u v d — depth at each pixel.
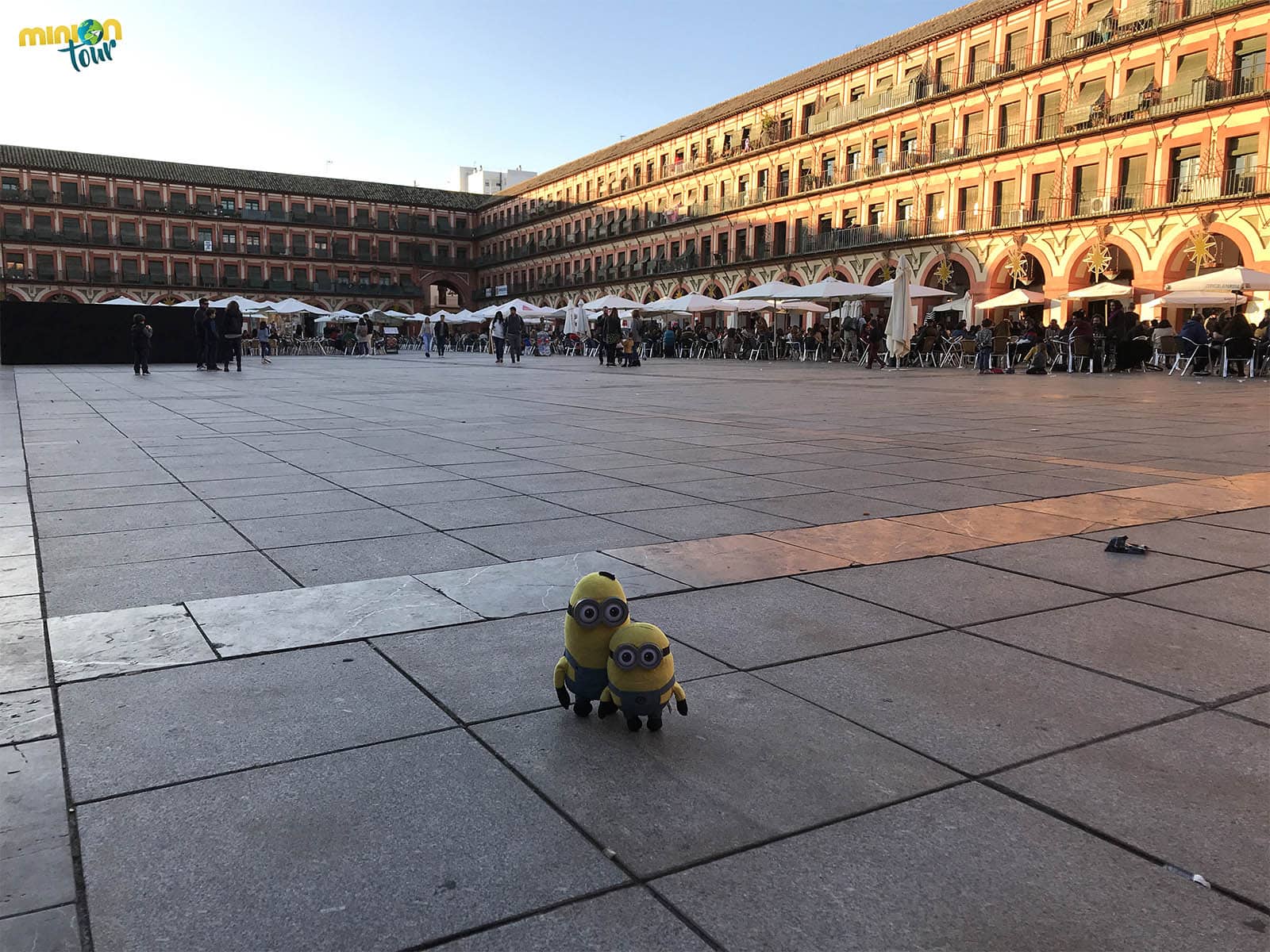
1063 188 39.50
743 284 58.75
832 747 2.59
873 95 49.22
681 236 65.25
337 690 2.95
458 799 2.29
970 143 44.12
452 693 2.94
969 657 3.27
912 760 2.51
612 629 2.69
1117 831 2.16
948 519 5.54
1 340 28.39
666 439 9.65
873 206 49.75
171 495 6.18
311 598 3.88
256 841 2.10
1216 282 24.45
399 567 4.38
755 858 2.04
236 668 3.12
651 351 44.00
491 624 3.59
